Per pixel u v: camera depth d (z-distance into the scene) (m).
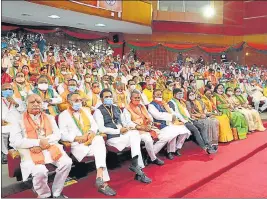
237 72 5.52
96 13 4.27
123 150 3.04
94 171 3.07
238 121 4.53
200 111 4.14
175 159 3.50
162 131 3.43
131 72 5.02
